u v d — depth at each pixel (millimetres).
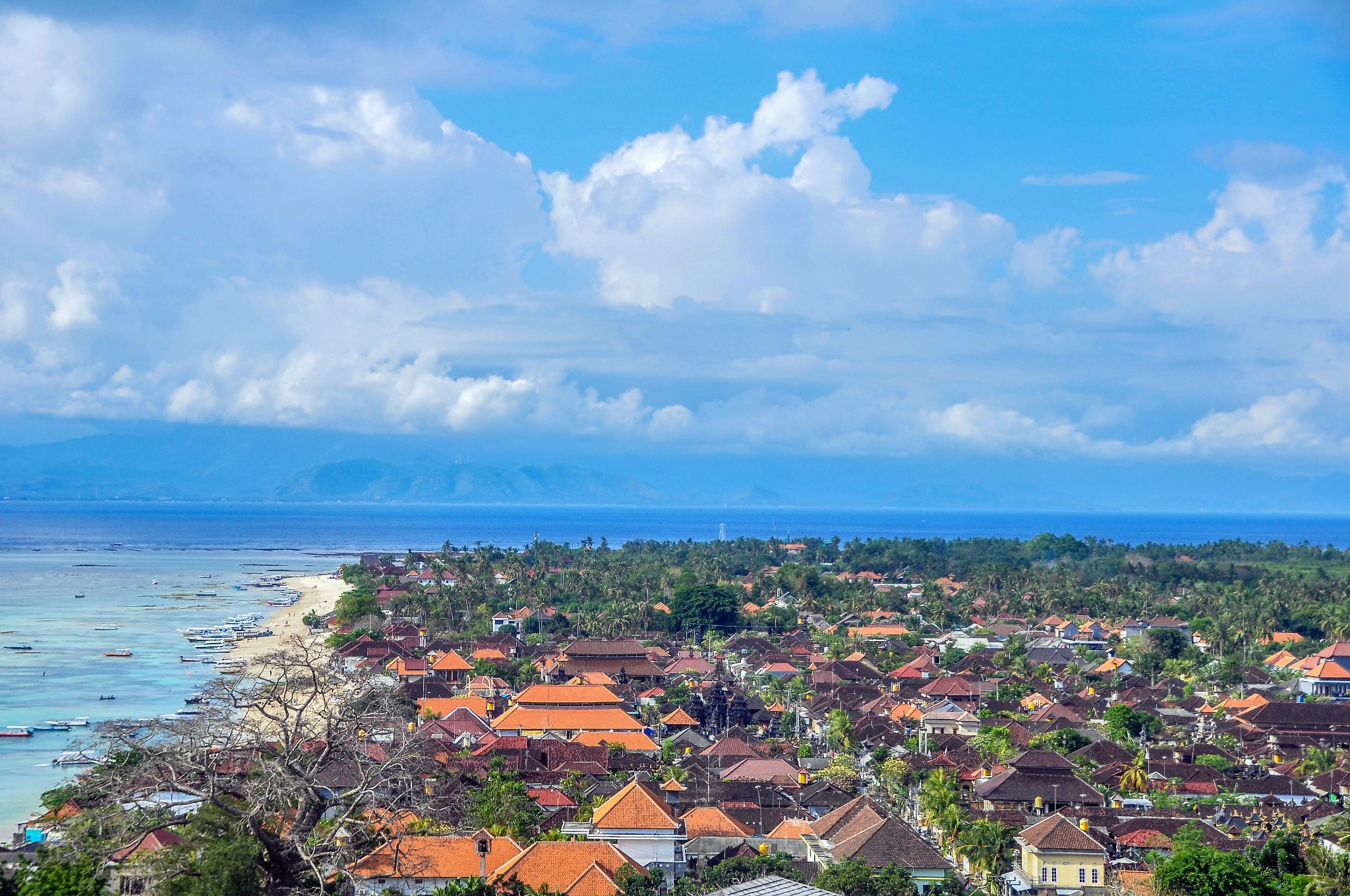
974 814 149000
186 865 73812
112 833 79125
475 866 104188
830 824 130750
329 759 80062
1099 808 151125
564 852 107938
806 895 84625
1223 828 147125
